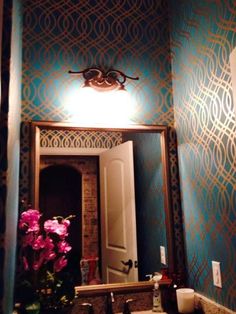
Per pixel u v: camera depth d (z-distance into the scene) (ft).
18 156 5.80
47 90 6.44
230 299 4.86
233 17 4.78
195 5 6.00
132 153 6.74
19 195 5.88
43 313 5.18
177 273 6.31
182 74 6.59
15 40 5.01
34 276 5.62
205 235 5.62
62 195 6.21
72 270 6.00
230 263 4.87
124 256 6.38
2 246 3.95
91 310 5.74
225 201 5.00
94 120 6.57
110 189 6.51
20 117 6.12
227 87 4.95
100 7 7.04
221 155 5.12
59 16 6.76
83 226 6.24
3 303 3.87
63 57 6.64
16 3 5.13
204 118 5.66
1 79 4.24
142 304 6.14
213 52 5.36
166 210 6.63
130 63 6.99
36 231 5.51
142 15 7.24
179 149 6.73
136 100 6.88
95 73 6.73
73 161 6.41
